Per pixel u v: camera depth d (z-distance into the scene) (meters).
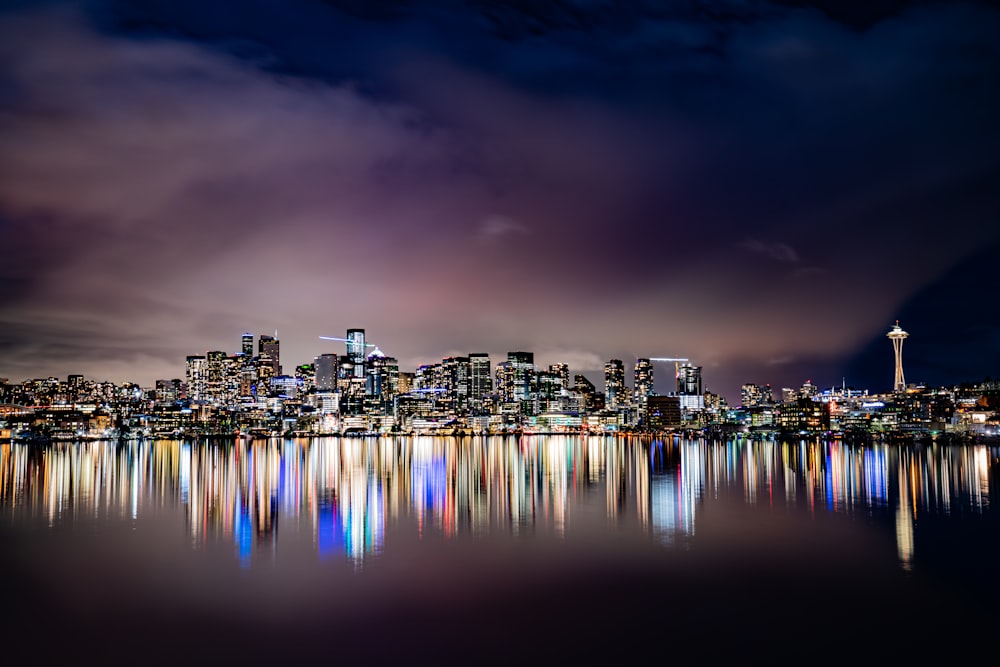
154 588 51.12
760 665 37.38
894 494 102.38
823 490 108.19
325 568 56.41
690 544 64.44
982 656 38.16
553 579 53.00
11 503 94.50
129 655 39.56
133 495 104.31
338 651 39.91
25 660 38.97
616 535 68.88
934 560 57.75
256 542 66.12
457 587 51.12
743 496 100.44
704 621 43.81
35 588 51.28
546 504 92.38
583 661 38.12
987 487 111.81
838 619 43.91
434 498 100.00
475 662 38.12
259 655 39.34
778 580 52.19
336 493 107.44
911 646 39.59
